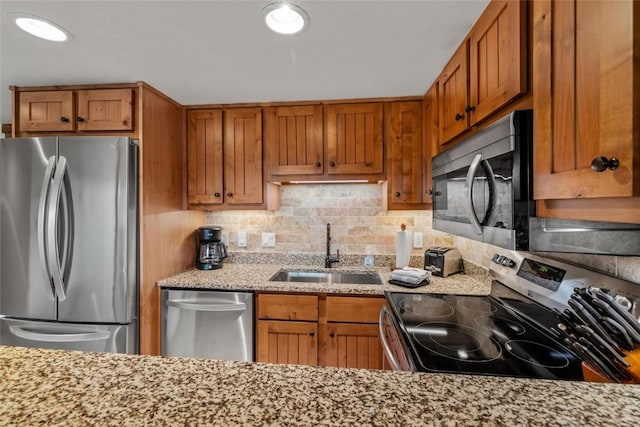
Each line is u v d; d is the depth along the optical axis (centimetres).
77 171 164
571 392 52
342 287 177
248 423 44
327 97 199
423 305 140
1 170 166
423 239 227
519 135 81
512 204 81
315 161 203
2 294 169
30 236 166
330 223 235
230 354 184
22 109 178
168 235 198
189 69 159
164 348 188
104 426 43
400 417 45
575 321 85
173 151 204
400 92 190
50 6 108
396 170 198
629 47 51
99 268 165
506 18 93
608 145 56
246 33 126
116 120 174
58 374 56
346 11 112
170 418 45
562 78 69
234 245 244
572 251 76
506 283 138
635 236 70
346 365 177
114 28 123
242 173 210
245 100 204
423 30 124
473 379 56
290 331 181
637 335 72
